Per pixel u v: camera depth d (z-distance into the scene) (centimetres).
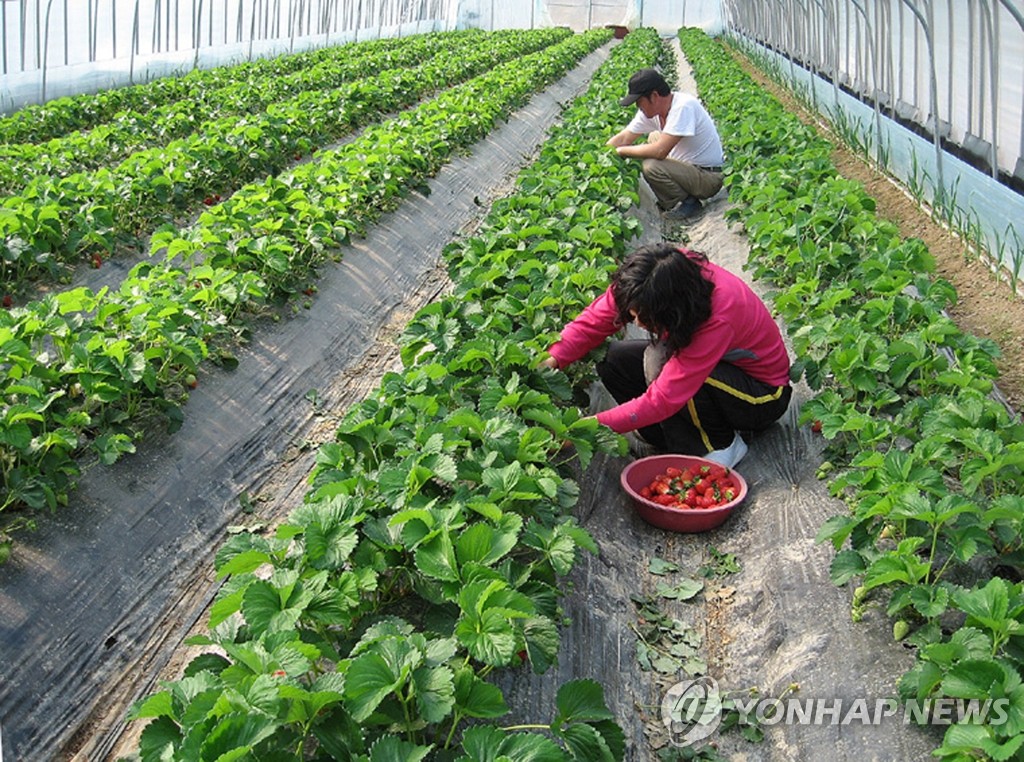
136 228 905
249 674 305
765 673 418
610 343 598
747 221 897
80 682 412
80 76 1802
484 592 324
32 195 805
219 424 604
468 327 618
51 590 436
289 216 807
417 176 1095
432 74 1894
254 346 696
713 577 495
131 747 389
